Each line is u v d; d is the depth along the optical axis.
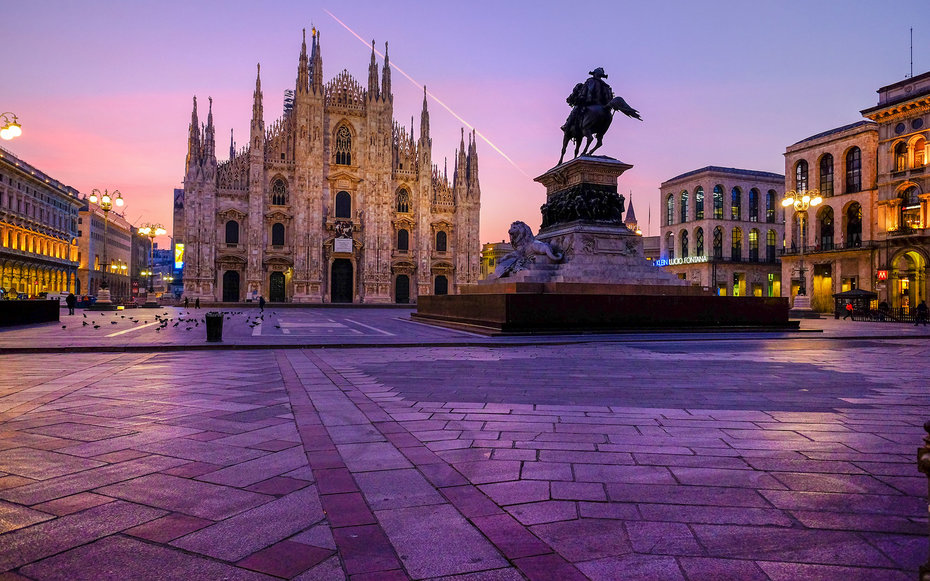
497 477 5.40
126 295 138.50
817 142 63.56
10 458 5.91
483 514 4.50
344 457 6.02
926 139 51.91
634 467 5.72
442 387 10.62
